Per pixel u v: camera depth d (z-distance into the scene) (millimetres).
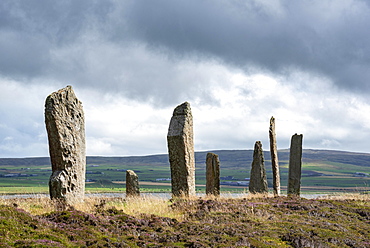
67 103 21500
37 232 12117
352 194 31250
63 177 20781
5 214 12766
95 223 14539
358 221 20391
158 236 14422
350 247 15297
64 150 20953
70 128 21453
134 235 14305
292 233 16297
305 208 22203
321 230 17312
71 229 13289
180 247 13141
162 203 22297
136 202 22391
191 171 29766
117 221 15828
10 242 10867
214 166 32719
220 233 15414
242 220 18188
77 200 21625
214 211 19750
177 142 29078
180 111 29984
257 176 34500
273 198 26016
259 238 15102
